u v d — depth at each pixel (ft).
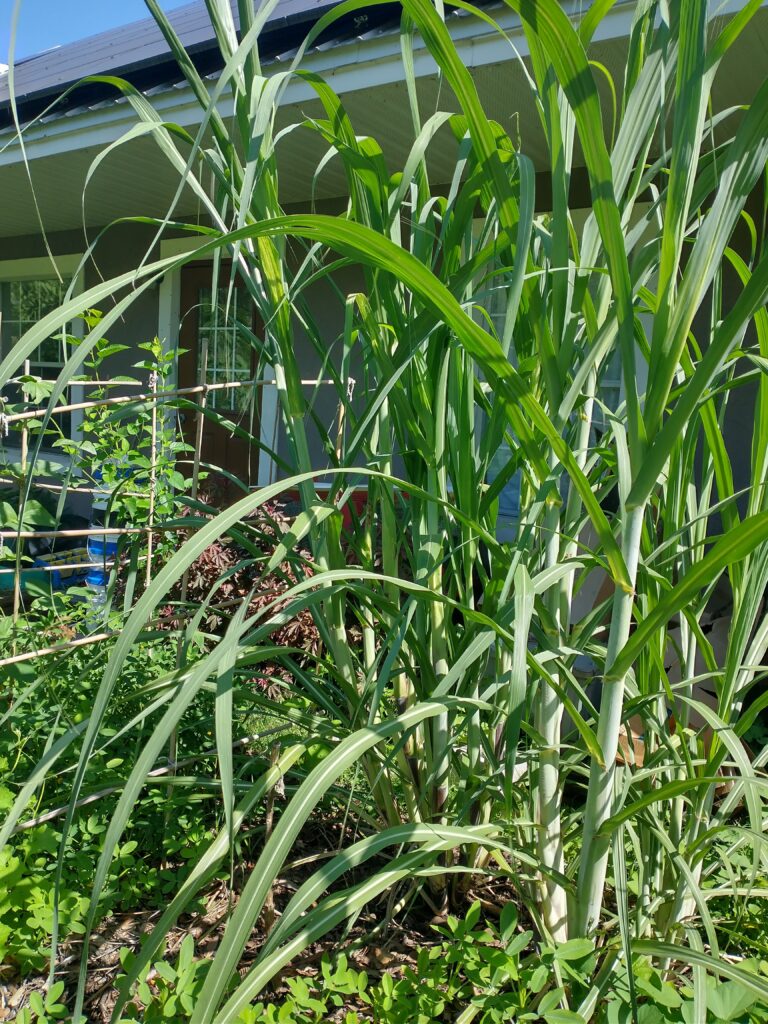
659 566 4.17
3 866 4.79
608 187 2.77
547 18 2.50
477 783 4.72
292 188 16.99
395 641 3.79
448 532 4.91
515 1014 3.95
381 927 4.85
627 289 2.97
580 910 4.02
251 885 2.91
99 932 5.21
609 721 3.62
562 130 3.57
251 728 7.75
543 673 3.49
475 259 3.88
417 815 5.07
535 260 4.49
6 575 8.87
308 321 4.98
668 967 4.57
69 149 14.48
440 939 5.03
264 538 5.11
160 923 3.43
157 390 7.55
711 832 4.17
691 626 4.16
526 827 4.64
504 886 5.54
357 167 3.86
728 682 4.36
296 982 4.19
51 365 24.67
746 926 4.97
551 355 3.35
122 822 2.73
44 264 24.25
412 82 4.24
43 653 5.49
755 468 4.17
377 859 5.66
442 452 4.62
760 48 8.73
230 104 11.59
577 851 5.55
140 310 21.90
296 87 11.15
